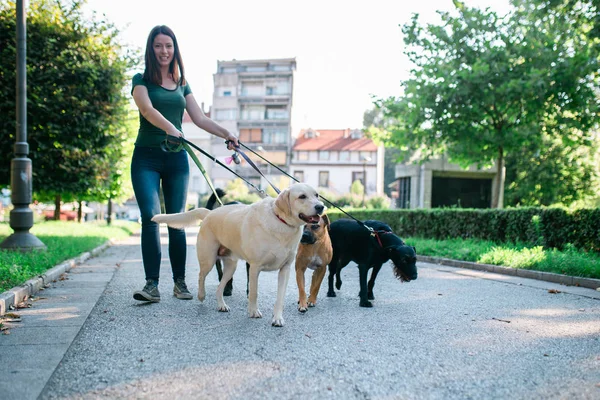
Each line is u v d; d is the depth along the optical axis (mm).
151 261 5328
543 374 3193
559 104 15219
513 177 26828
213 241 5113
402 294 6359
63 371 3193
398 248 5441
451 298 6062
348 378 3082
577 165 25234
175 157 5609
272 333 4160
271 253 4438
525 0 15172
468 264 9891
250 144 59844
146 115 5266
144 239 5332
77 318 4621
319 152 59062
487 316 4969
